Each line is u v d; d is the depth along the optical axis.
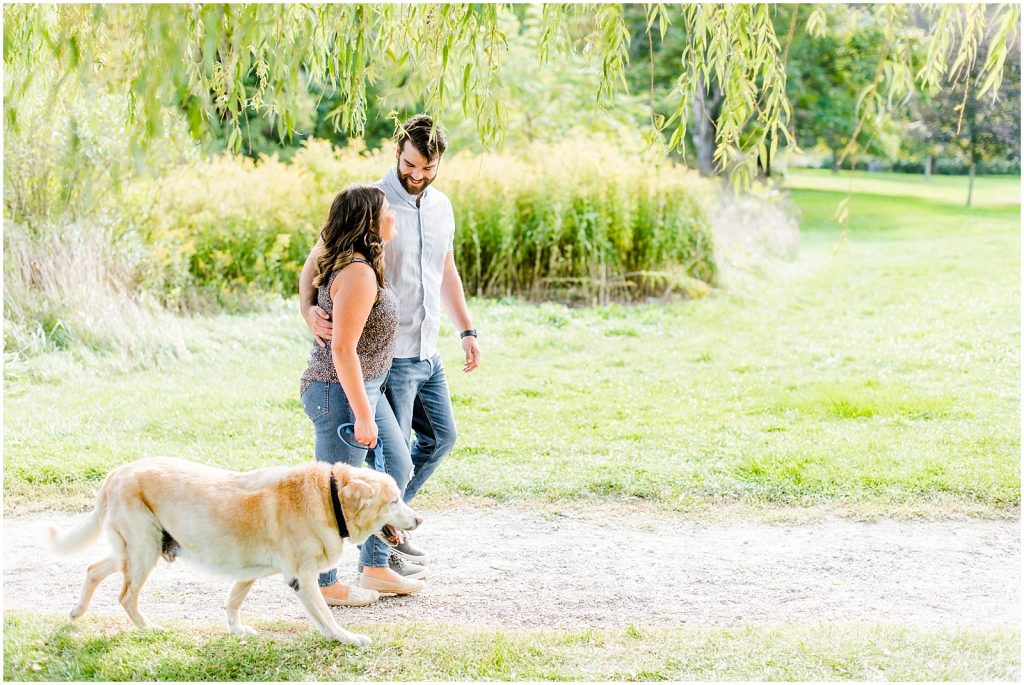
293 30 4.13
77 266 8.96
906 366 8.83
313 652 3.58
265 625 3.97
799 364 9.09
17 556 4.91
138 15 3.42
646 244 12.23
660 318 11.06
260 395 7.82
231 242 11.04
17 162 8.75
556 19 4.71
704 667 3.47
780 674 3.41
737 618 4.18
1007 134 20.97
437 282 4.39
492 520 5.50
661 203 12.19
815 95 21.30
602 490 5.91
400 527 3.70
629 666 3.49
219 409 7.43
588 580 4.64
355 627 3.89
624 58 4.45
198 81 3.88
